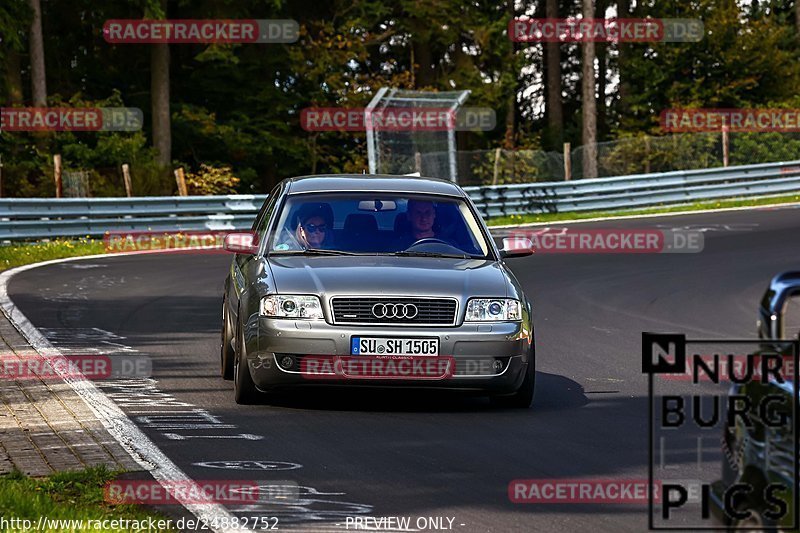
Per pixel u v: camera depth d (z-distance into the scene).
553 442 20.98
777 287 11.13
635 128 136.88
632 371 29.42
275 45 121.81
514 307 24.06
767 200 93.38
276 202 26.88
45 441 20.16
